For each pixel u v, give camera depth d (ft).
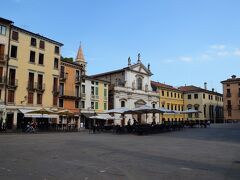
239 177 29.58
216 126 188.24
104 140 78.33
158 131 124.16
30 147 56.95
